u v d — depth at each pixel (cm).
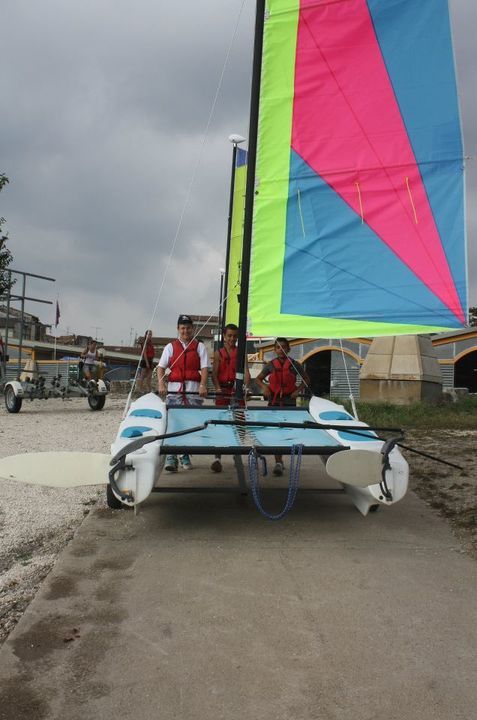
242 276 573
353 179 538
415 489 591
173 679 246
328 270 543
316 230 545
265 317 555
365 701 231
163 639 279
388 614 307
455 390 2108
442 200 521
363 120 535
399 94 529
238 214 1212
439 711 224
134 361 4606
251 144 565
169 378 657
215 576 359
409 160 528
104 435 919
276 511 511
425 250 523
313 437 480
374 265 534
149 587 340
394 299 529
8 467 460
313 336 539
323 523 475
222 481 619
